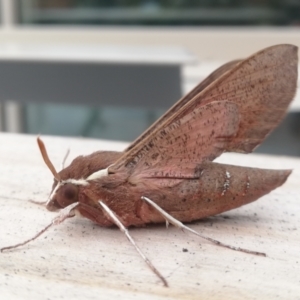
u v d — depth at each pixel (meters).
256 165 0.08
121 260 0.05
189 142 0.06
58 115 0.20
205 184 0.06
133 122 0.20
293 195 0.07
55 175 0.06
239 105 0.06
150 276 0.05
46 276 0.05
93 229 0.06
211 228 0.06
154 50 0.14
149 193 0.06
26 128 0.21
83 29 0.18
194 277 0.05
